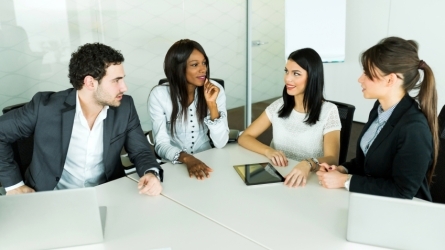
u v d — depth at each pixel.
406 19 3.92
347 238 1.04
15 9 2.76
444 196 1.46
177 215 1.20
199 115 2.07
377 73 1.29
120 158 1.75
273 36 4.39
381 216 0.99
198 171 1.55
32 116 1.52
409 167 1.24
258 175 1.52
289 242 1.04
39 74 2.98
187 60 1.92
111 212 1.23
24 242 1.03
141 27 3.42
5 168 1.50
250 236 1.07
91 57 1.40
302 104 1.87
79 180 1.68
